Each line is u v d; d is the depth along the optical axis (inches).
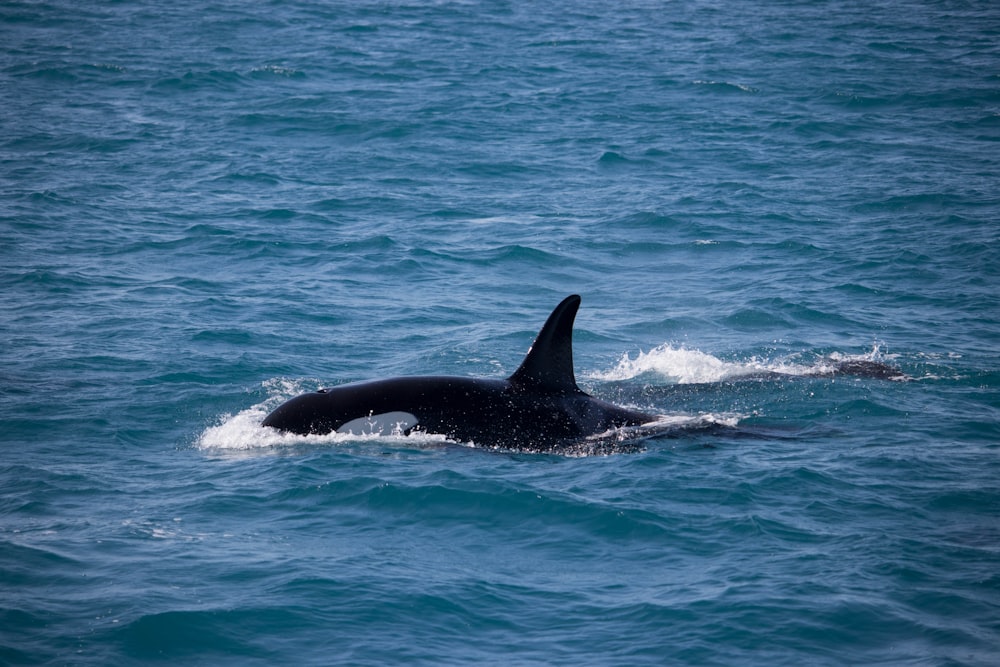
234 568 1579.7
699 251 3986.2
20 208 4320.9
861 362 2758.4
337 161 5433.1
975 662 1331.2
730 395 2532.0
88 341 2861.7
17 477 1964.8
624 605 1494.8
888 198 4694.9
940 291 3442.4
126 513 1797.5
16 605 1440.7
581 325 3159.5
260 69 7790.4
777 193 4830.2
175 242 3951.8
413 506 1836.9
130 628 1387.8
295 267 3703.3
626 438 2229.3
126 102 6722.4
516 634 1421.0
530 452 2166.6
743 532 1734.7
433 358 2812.5
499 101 6983.3
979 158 5516.7
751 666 1334.9
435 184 5014.8
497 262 3823.8
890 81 7711.6
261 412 2380.7
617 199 4758.9
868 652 1363.2
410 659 1353.3
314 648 1371.8
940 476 1994.3
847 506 1845.5
